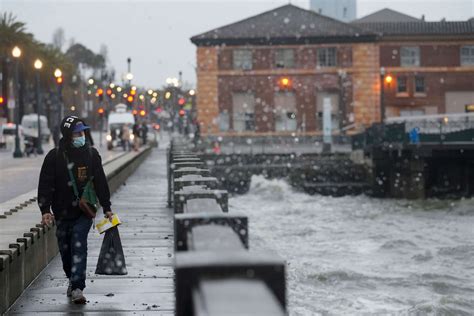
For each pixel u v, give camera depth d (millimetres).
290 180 99688
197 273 5648
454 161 84375
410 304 25922
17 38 157000
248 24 148875
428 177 84500
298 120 147625
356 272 31109
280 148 135250
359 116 146375
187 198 14109
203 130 147875
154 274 21188
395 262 36719
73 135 17094
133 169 74250
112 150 112812
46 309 16984
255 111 147625
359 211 72625
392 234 51906
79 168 17062
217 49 147500
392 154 88312
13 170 71062
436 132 84250
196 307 5250
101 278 20656
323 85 147000
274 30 147125
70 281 18000
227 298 5113
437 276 31797
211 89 147750
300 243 45906
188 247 8039
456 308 24609
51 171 17156
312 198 90125
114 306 17250
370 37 146125
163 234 29547
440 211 71562
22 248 18750
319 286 28875
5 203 31719
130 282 20078
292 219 64500
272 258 5848
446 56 148000
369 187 93938
